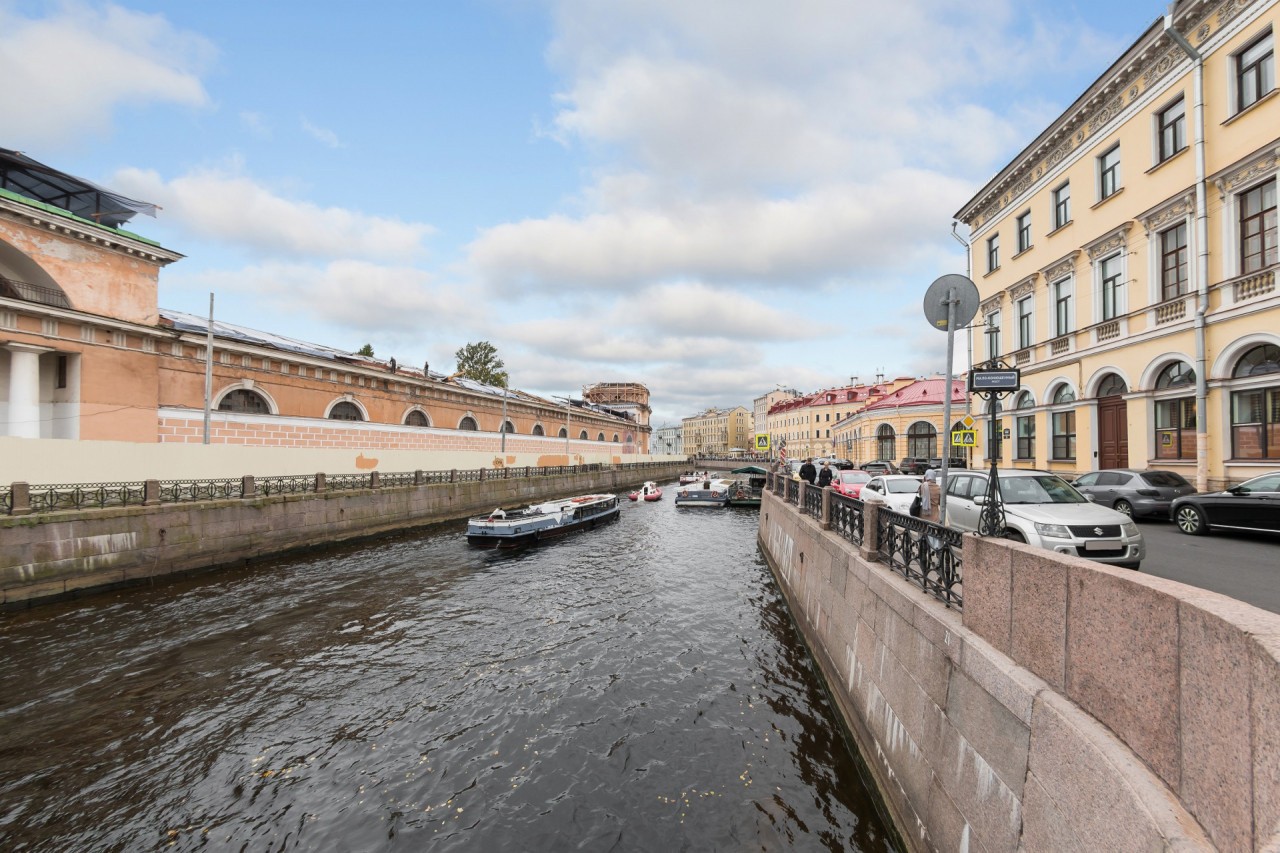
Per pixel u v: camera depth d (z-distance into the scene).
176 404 18.77
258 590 12.95
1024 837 2.89
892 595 5.24
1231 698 1.79
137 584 12.81
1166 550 8.59
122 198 18.89
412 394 29.20
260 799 5.55
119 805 5.47
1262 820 1.61
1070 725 2.60
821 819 5.08
